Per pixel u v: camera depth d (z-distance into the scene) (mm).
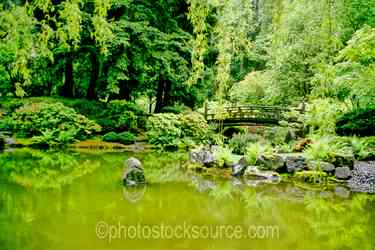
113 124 15797
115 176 9703
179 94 19016
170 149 15195
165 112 17688
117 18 15906
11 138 13719
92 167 10758
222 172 10555
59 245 5156
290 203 7906
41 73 15844
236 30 9586
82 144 14336
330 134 11859
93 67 16656
